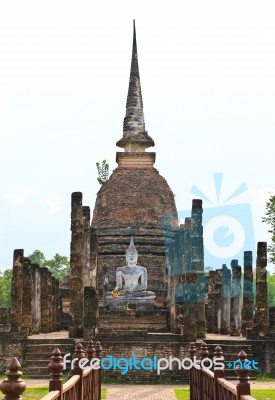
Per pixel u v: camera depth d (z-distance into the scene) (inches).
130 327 1263.5
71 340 1029.8
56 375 364.2
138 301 1390.3
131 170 1675.7
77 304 1077.8
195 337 1006.4
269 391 778.2
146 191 1635.1
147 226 1589.6
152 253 1566.2
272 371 1031.0
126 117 1750.7
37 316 1296.8
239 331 1357.0
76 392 455.8
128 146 1713.8
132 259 1444.4
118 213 1609.3
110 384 941.2
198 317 1065.5
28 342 1025.5
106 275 1539.1
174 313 1160.2
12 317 1051.9
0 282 2861.7
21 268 1085.8
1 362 1010.1
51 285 1422.2
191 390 687.1
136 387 898.1
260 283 1098.1
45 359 1000.2
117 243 1572.3
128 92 1768.0
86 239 1232.8
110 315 1330.0
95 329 1014.4
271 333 1070.4
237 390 361.4
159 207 1619.1
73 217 1119.6
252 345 1036.5
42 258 3189.0
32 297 1290.6
